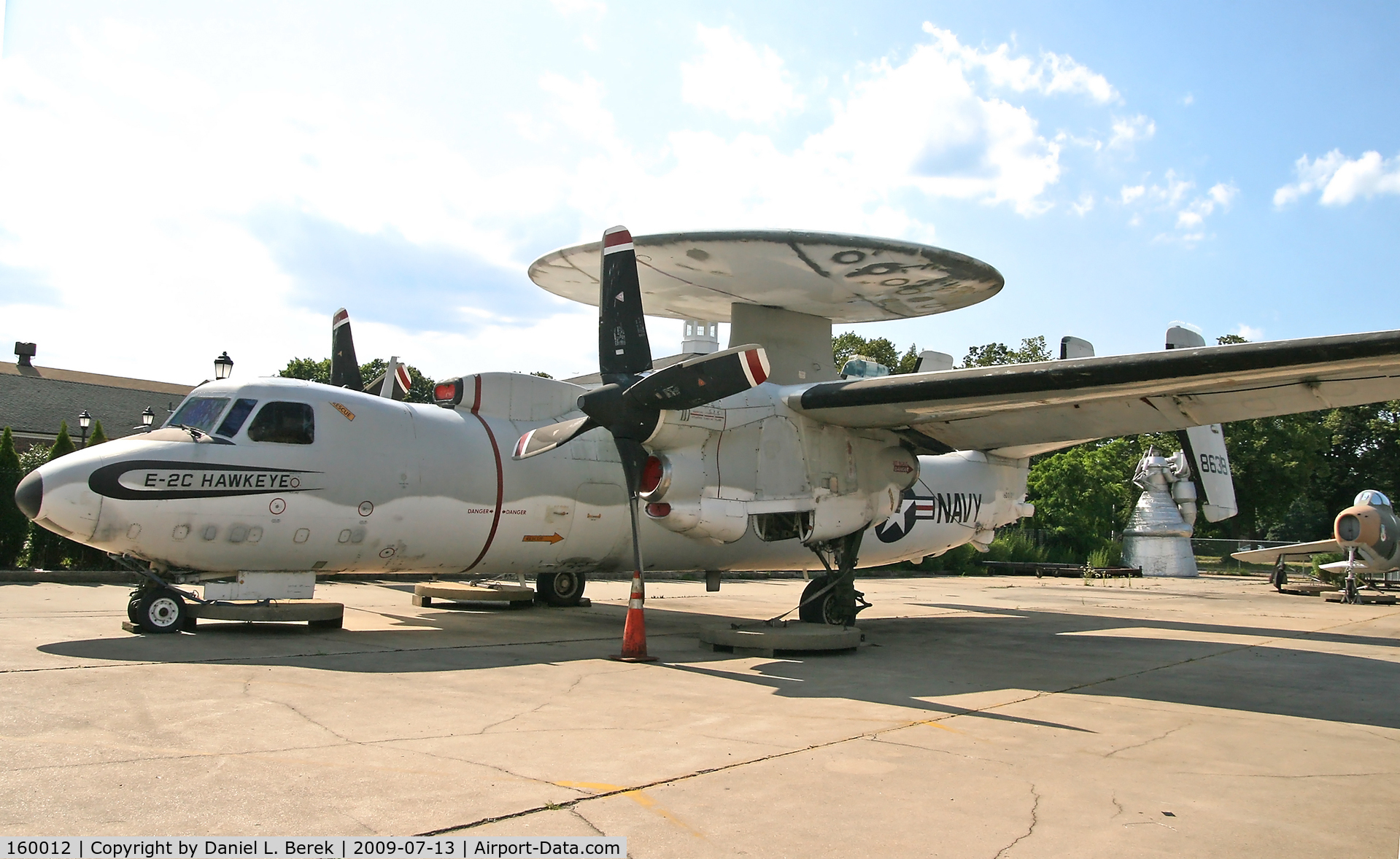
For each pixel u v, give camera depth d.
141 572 9.31
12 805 3.84
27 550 18.75
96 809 3.82
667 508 9.79
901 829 3.97
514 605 14.52
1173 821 4.20
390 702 6.27
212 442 9.24
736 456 10.20
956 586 24.39
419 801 4.10
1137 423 10.30
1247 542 41.91
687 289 11.50
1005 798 4.48
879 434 11.39
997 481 15.67
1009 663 9.34
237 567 9.48
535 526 11.15
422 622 11.64
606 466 11.78
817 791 4.48
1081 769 5.07
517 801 4.14
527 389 11.62
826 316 12.41
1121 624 13.91
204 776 4.34
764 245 9.80
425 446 10.40
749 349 8.29
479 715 5.98
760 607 15.81
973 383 9.29
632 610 8.75
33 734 5.01
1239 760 5.39
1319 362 7.33
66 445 20.06
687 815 4.06
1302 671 9.09
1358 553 20.52
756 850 3.67
